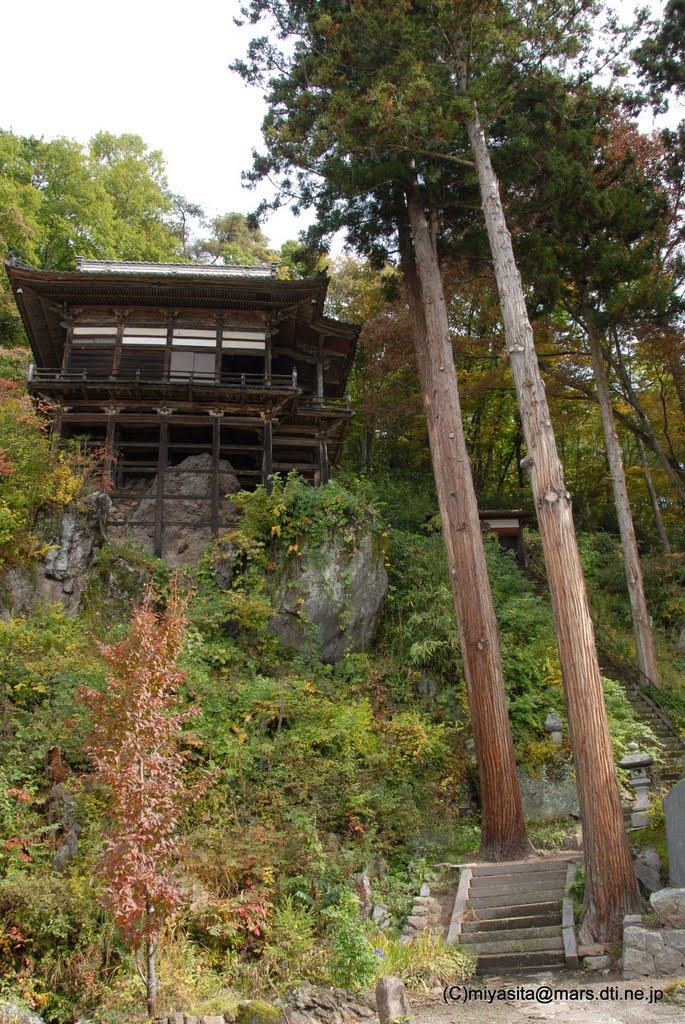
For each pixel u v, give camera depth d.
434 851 13.85
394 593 19.00
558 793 15.35
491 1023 8.20
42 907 9.61
